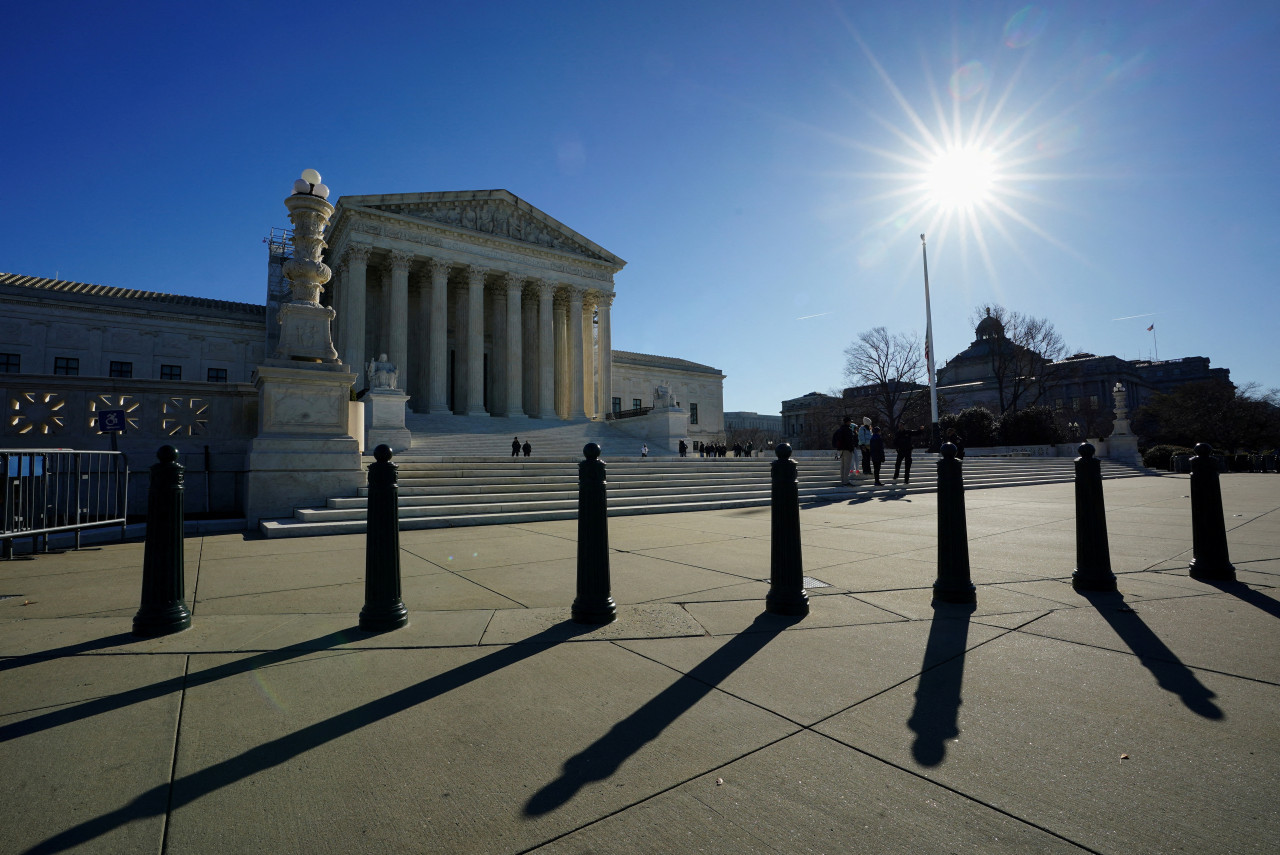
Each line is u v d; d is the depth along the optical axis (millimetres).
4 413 10516
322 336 11633
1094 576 5324
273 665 3645
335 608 4957
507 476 13945
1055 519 11203
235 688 3305
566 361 49219
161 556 4281
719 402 78562
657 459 17734
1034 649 3836
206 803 2252
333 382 11500
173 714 2984
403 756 2588
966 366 93812
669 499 13961
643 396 72812
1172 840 1971
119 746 2666
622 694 3209
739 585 5762
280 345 11320
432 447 28672
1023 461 27969
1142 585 5547
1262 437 55375
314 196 11688
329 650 3900
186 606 4414
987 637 4094
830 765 2482
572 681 3389
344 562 7141
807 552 7516
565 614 4715
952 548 5074
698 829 2084
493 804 2246
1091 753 2539
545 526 10758
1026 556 7152
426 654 3836
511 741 2717
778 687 3277
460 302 44750
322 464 11109
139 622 4180
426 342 42781
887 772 2426
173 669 3576
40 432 10805
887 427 59906
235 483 12039
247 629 4332
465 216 43312
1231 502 13672
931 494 17172
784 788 2324
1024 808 2170
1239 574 5969
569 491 13484
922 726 2805
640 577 6137
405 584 5906
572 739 2729
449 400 47375
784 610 4660
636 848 1990
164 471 4344
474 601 5211
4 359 40062
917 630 4270
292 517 10742
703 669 3553
